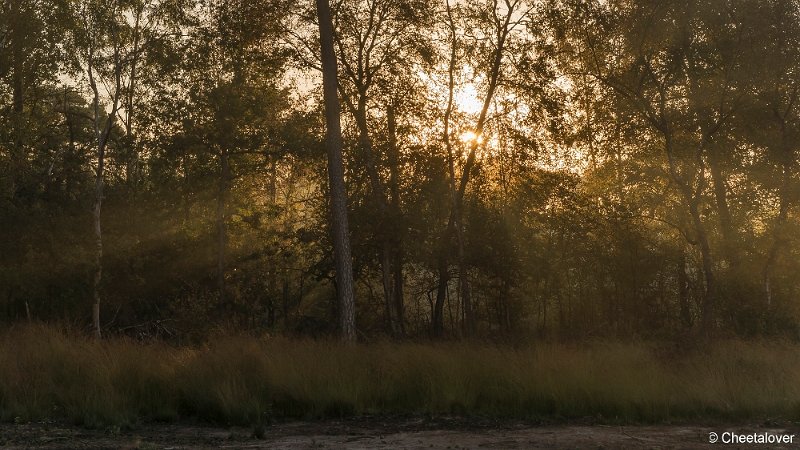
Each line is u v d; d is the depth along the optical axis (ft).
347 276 66.23
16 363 44.52
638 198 102.12
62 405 40.63
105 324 115.65
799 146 98.27
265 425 38.34
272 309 117.60
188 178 122.11
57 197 115.24
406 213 95.45
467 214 101.71
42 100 121.49
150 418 39.68
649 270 101.55
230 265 118.21
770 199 103.81
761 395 41.81
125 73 111.96
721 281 99.91
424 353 46.96
